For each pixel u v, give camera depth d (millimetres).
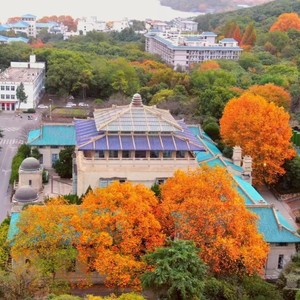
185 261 72125
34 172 127312
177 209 83062
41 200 117625
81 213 83125
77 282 87500
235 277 79688
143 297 71812
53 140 145000
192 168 106938
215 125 154375
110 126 107000
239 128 131000
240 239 81062
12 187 133750
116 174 106312
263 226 94188
